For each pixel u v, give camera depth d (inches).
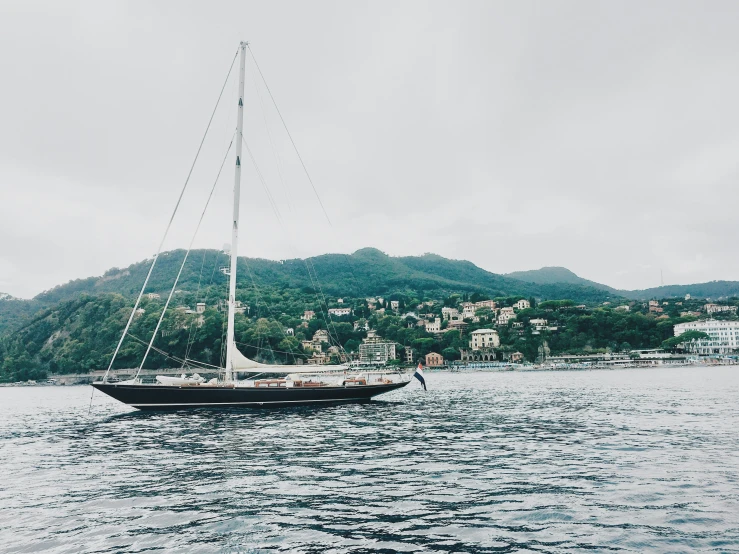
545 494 588.7
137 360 5871.1
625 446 886.4
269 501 577.6
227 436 1080.2
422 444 954.7
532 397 2295.8
